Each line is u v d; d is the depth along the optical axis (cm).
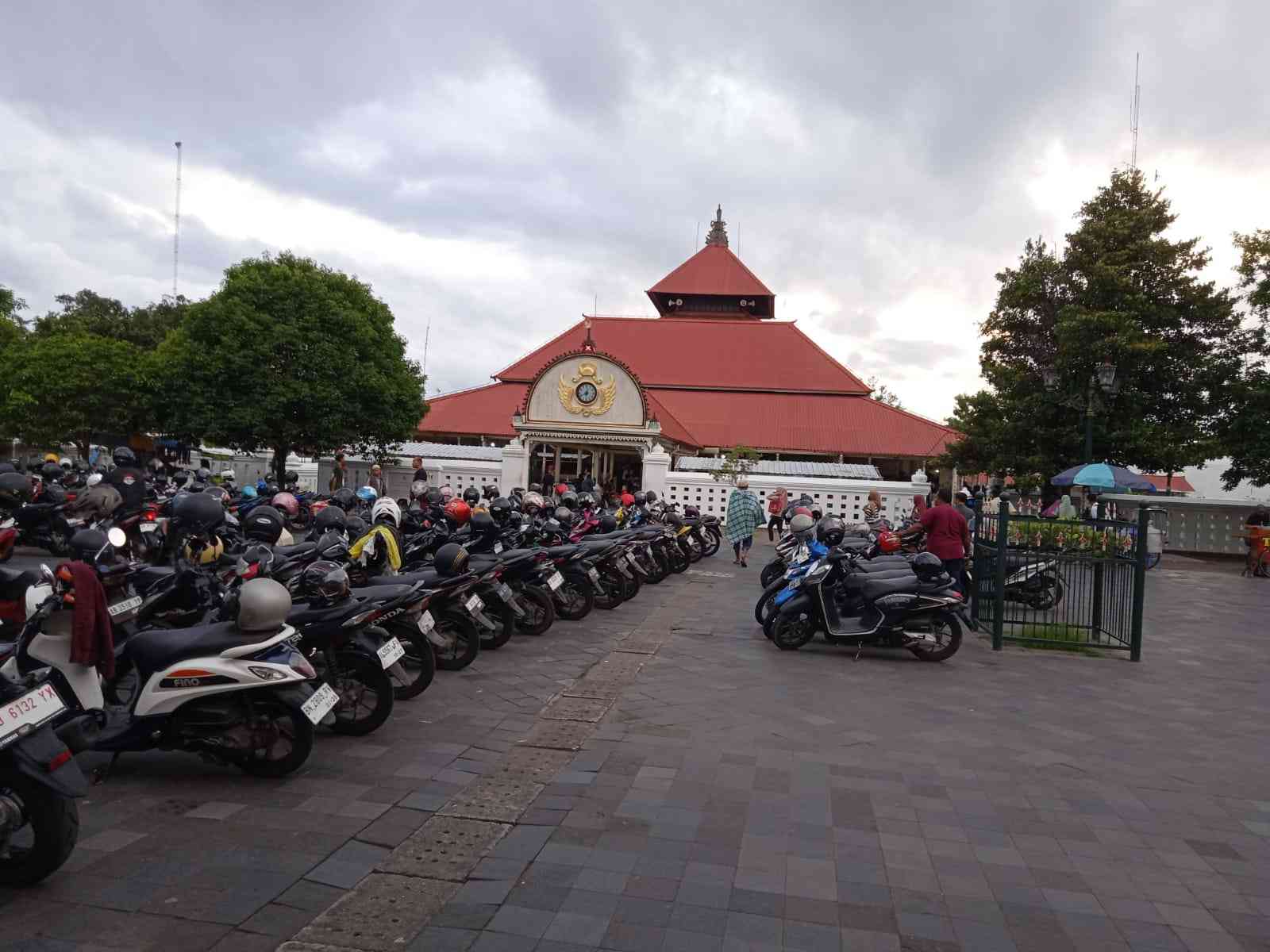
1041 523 1016
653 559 1403
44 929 335
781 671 823
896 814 484
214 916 350
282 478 2503
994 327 2666
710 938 348
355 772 520
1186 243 2381
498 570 856
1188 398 2414
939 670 860
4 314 3606
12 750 349
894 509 2564
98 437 3197
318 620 576
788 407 4319
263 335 2405
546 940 342
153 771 510
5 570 662
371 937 340
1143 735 665
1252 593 1659
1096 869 426
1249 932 370
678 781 522
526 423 2650
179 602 580
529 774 529
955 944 351
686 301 5462
